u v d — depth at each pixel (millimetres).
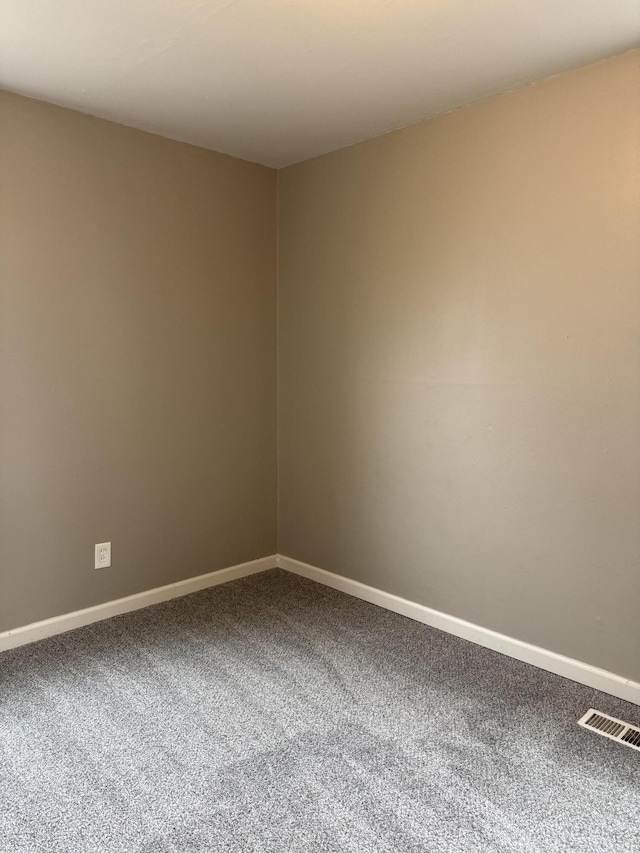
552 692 2332
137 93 2457
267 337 3467
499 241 2510
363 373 3080
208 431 3240
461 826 1678
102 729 2076
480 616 2711
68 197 2643
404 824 1681
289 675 2438
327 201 3166
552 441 2414
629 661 2273
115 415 2875
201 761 1921
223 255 3215
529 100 2377
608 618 2314
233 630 2824
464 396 2678
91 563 2861
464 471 2709
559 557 2432
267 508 3578
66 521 2764
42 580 2713
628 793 1809
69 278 2676
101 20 1908
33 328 2590
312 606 3105
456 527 2762
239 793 1785
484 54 2135
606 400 2260
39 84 2383
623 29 1978
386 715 2174
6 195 2477
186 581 3230
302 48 2084
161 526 3100
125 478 2939
